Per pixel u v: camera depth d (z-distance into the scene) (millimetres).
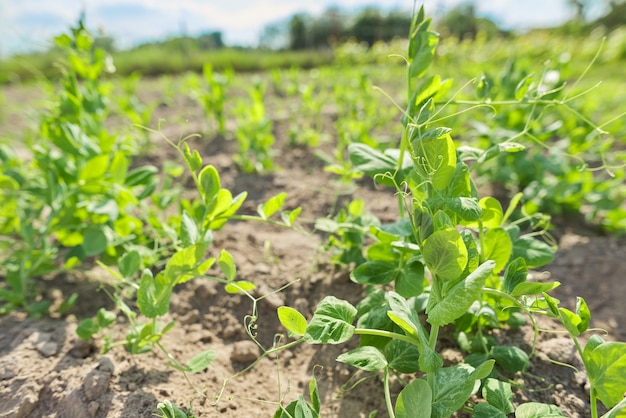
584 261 2293
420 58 1312
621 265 2211
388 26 25438
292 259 2289
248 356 1638
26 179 2223
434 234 963
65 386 1363
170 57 17031
